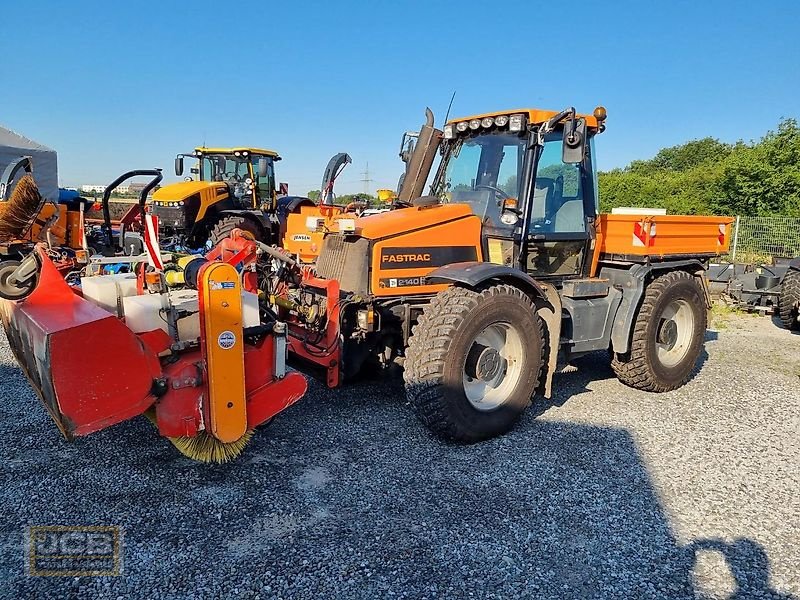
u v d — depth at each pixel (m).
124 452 3.71
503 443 4.04
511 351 4.22
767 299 9.01
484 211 4.77
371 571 2.65
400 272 4.34
